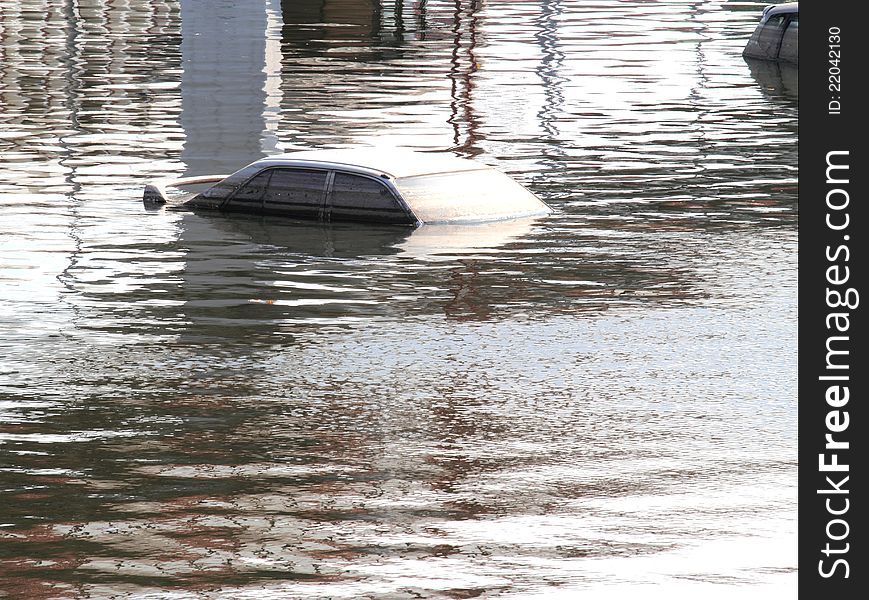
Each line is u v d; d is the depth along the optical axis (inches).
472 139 1870.1
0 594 552.7
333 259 1183.6
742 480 679.7
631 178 1572.3
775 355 897.5
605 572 573.6
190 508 644.7
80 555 590.9
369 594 553.3
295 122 2015.3
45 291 1076.5
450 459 709.9
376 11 3722.9
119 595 552.4
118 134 1903.3
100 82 2432.3
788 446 727.1
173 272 1138.7
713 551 595.5
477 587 560.1
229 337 946.1
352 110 2127.2
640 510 640.4
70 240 1262.3
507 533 613.9
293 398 811.4
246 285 1094.4
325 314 1007.0
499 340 937.5
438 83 2442.2
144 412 786.8
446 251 1210.6
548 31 3314.5
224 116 2062.0
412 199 1332.4
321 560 585.6
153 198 1437.0
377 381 845.8
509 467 698.2
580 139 1860.2
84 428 759.1
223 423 767.7
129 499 655.1
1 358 895.7
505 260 1178.0
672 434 748.0
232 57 2783.0
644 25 3442.4
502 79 2498.8
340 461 706.8
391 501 652.7
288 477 684.7
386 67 2664.9
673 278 1111.0
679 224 1322.6
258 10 3152.1
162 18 3503.9
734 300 1039.6
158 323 982.4
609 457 713.0
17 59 2760.8
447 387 832.9
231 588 558.9
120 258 1189.7
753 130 1919.3
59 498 656.4
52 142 1838.1
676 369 869.2
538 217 1358.3
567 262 1170.0
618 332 956.0
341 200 1347.2
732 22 3513.8
